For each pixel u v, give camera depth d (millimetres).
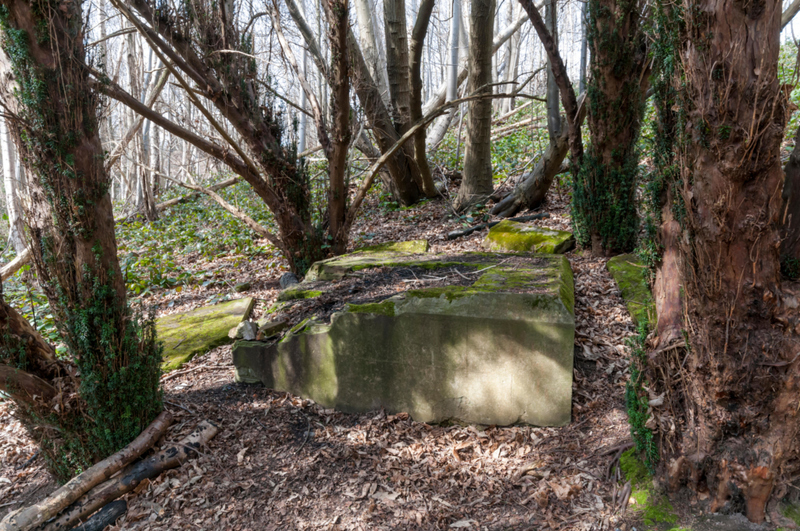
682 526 2641
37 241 3381
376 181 11438
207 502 3346
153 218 13055
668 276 2783
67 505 3314
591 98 5586
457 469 3416
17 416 3580
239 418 4039
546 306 3588
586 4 5461
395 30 9273
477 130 8680
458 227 8203
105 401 3529
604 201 5770
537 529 2873
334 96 5977
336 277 5121
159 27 5605
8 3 3051
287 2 7500
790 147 7395
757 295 2324
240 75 6180
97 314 3408
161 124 5703
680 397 2742
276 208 6527
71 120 3205
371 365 3971
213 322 5598
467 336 3721
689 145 2334
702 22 2148
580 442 3469
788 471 2527
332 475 3453
